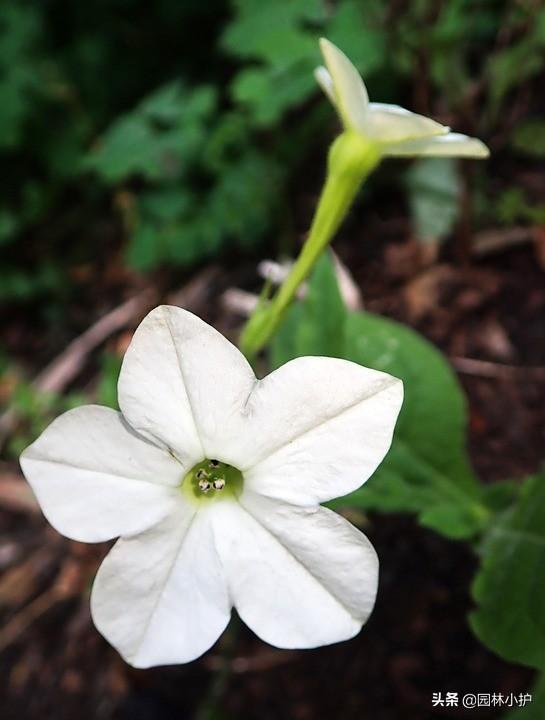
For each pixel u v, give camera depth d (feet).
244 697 0.49
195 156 0.67
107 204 0.79
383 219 0.64
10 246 0.78
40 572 0.59
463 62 0.62
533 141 0.61
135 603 0.28
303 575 0.28
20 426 0.64
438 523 0.40
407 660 0.47
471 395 0.54
